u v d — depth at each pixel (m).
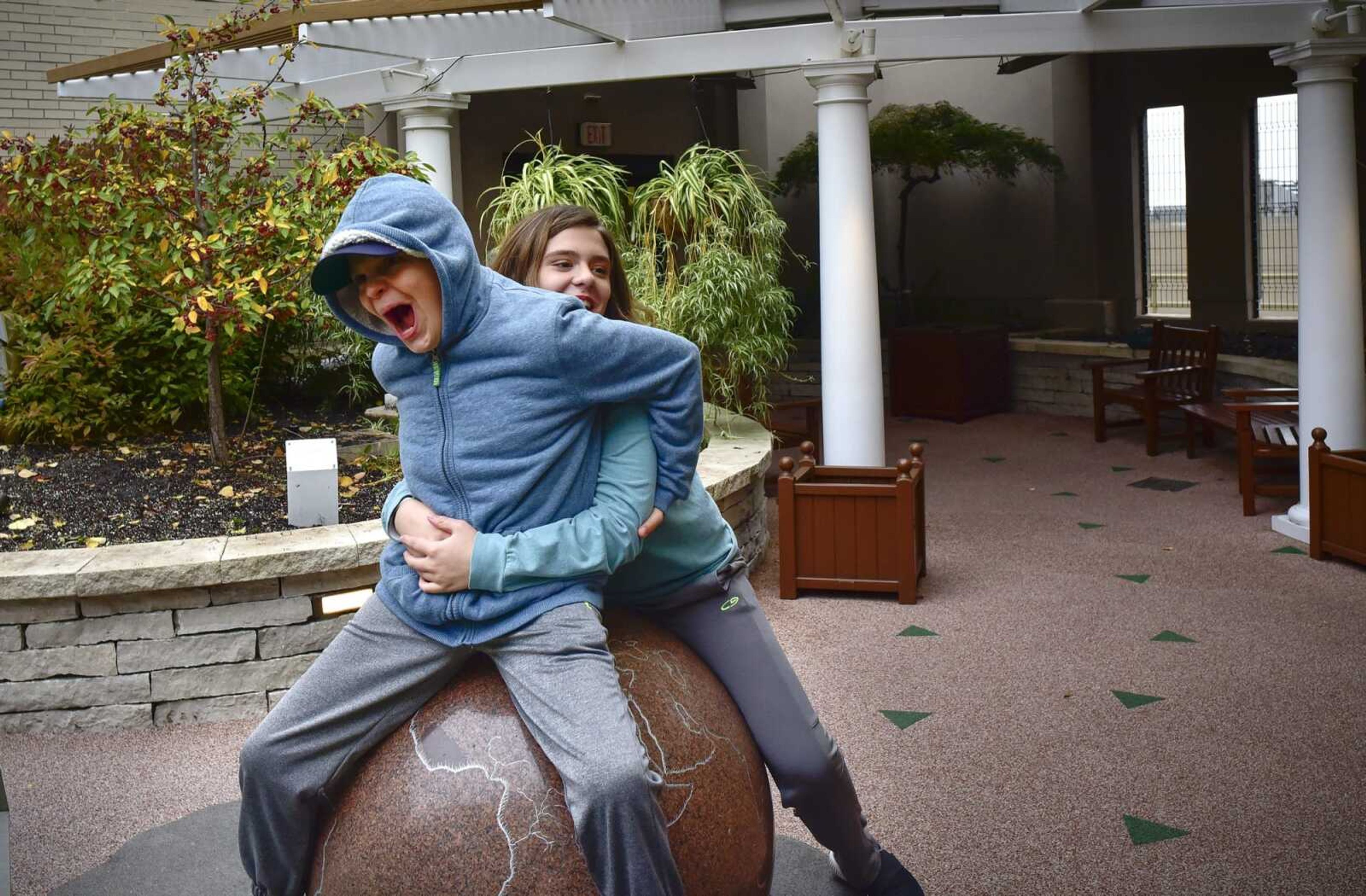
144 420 6.73
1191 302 12.90
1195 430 10.20
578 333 1.95
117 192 5.73
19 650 4.43
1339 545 6.31
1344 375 6.68
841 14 6.20
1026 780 3.83
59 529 5.13
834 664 5.01
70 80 7.75
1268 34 6.37
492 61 6.55
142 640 4.48
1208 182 12.63
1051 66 13.20
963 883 3.19
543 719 1.94
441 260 1.90
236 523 5.22
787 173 12.95
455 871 1.92
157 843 3.44
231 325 5.57
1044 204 13.56
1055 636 5.31
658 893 1.88
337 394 7.92
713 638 2.41
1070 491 8.49
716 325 6.95
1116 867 3.26
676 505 2.34
